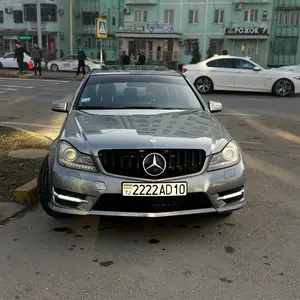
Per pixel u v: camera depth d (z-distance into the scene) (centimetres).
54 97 1429
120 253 351
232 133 877
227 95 1619
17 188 462
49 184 374
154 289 297
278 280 311
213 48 3966
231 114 1129
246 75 1623
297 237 385
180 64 4031
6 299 284
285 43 3925
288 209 455
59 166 362
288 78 1588
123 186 345
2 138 741
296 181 561
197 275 317
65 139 375
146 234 388
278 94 1609
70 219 419
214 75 1650
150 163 346
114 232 392
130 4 4056
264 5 3769
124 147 347
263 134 873
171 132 378
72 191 353
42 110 1140
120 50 4172
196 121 425
